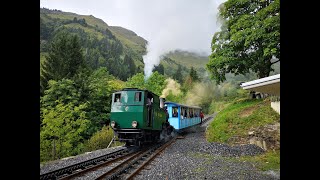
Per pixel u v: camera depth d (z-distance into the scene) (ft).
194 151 46.68
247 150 44.80
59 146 59.21
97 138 62.85
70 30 634.84
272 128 49.83
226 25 83.76
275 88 35.04
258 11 73.87
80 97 83.15
